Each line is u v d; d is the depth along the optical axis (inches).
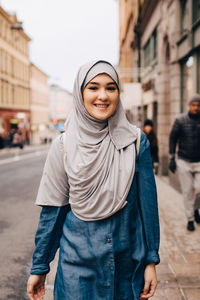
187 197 169.3
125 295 52.5
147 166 54.0
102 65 51.3
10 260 145.9
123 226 51.8
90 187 50.3
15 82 1676.9
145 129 314.7
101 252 50.6
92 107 50.8
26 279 127.1
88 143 51.2
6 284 122.8
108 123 51.6
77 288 51.2
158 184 309.4
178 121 169.0
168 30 339.6
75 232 52.3
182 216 196.4
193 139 165.2
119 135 52.0
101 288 51.1
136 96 464.1
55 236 56.5
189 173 168.7
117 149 51.6
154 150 315.0
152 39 477.1
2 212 232.7
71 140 52.7
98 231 51.1
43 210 55.5
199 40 240.4
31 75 1998.0
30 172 471.8
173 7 314.7
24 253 154.3
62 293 52.7
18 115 1596.9
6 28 1526.8
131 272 53.2
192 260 131.7
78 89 52.3
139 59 571.8
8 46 1553.9
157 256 53.6
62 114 1606.8
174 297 104.0
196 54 257.3
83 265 51.8
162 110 371.9
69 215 54.1
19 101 1755.7
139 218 54.2
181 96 312.3
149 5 455.2
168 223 182.5
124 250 51.9
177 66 312.2
